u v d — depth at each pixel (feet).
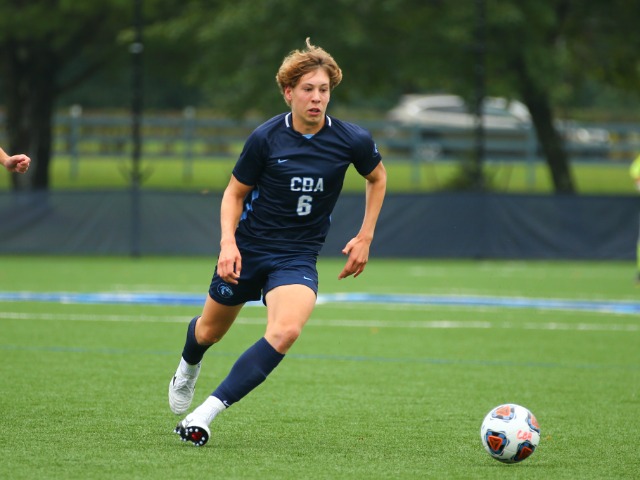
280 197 67.62
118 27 373.20
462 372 103.55
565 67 325.42
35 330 129.49
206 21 348.38
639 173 192.03
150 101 550.36
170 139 431.43
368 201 70.54
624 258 255.70
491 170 369.50
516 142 424.87
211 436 71.61
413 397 89.20
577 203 256.32
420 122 455.63
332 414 81.00
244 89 330.95
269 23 321.93
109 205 259.60
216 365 106.42
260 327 138.62
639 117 435.53
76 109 434.71
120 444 68.03
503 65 320.09
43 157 358.64
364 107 561.43
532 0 316.60
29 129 355.56
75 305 158.71
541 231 256.93
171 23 352.69
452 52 320.29
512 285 203.21
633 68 355.15
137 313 149.79
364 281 210.18
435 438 72.69
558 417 81.56
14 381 92.99
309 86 66.44
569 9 338.95
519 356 114.93
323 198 68.28
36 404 82.12
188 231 258.37
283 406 83.92
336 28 318.45
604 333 135.33
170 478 59.11
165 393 88.17
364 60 329.93
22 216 258.78
